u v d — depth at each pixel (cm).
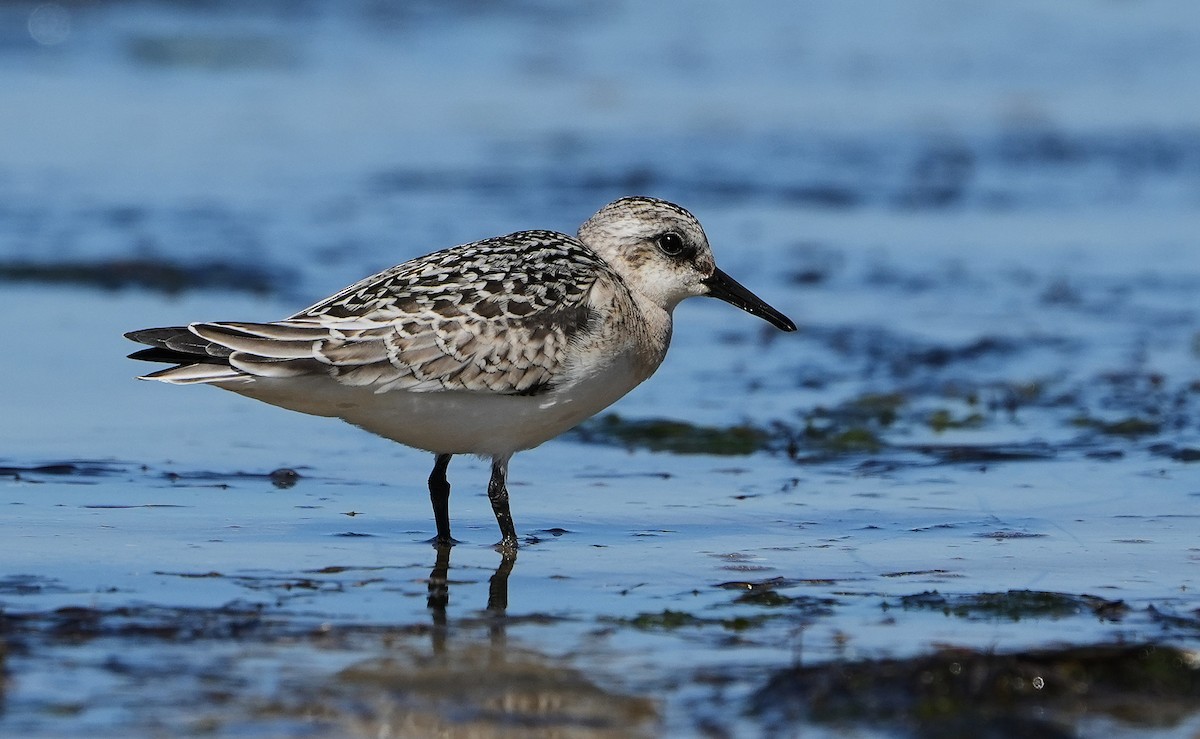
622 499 1255
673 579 1042
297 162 2597
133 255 2044
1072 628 934
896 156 2789
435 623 941
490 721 794
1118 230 2336
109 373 1584
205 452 1346
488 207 2353
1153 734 788
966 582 1035
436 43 3488
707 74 3344
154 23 3431
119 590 984
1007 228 2347
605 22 3766
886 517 1198
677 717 802
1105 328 1848
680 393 1600
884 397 1566
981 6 4041
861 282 2055
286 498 1228
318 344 1043
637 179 2569
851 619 955
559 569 1065
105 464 1293
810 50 3566
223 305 1858
